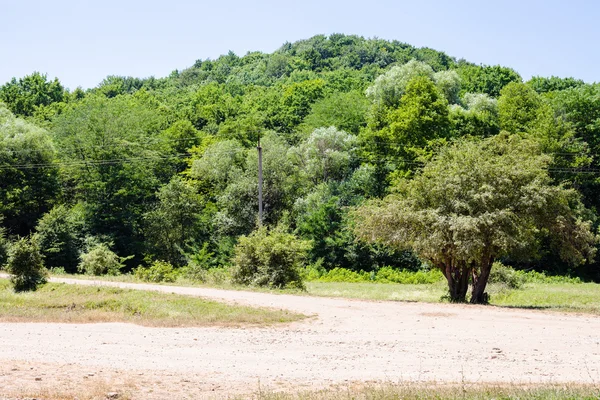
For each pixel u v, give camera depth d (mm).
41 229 53125
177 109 107875
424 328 18156
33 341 16656
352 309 22156
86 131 65375
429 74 70875
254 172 60562
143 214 61156
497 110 66062
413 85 60156
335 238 55781
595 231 57156
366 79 121875
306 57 170500
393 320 19703
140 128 75438
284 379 12141
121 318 21266
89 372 12398
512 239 24359
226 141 69188
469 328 18109
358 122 78188
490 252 26141
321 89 98438
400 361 13883
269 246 31719
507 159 27000
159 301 23594
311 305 22984
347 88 102000
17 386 10891
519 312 21438
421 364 13562
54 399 10188
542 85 84062
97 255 43750
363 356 14445
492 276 40469
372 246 54594
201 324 19469
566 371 12867
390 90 68312
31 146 60719
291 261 31641
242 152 68188
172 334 17797
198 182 68188
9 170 59562
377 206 28609
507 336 16797
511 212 24906
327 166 63812
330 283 45719
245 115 92812
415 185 27516
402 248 28172
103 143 64750
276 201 61094
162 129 89312
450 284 27984
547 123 58531
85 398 10336
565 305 26859
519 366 13352
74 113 69562
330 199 57094
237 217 59406
